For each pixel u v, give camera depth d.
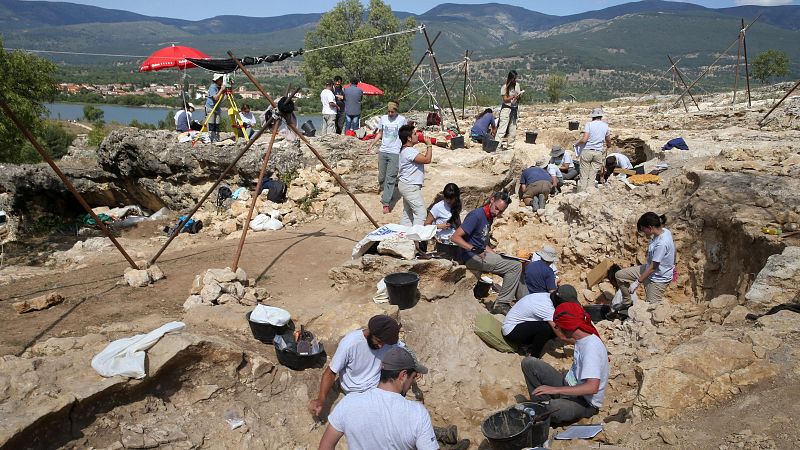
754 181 9.21
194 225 12.67
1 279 9.08
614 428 5.28
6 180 18.12
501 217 12.42
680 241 9.28
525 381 6.83
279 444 5.56
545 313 6.90
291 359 6.09
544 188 12.58
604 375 5.50
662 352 6.60
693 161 12.39
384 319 5.12
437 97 23.00
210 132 16.52
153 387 5.44
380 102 49.38
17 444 4.41
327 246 10.11
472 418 6.39
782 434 4.43
